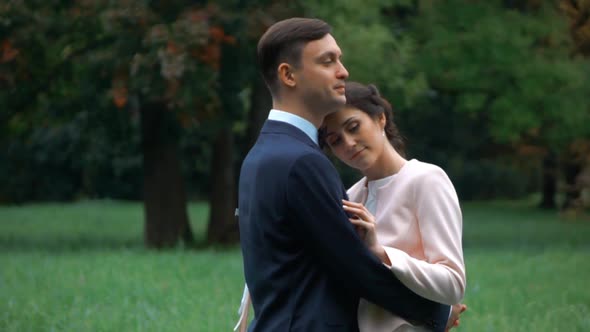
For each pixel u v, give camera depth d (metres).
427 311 3.32
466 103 17.06
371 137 3.51
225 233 17.05
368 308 3.37
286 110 3.30
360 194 3.70
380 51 15.04
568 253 14.20
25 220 24.20
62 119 17.86
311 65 3.24
